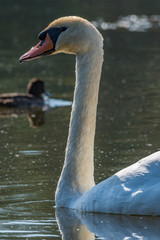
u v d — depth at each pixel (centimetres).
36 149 1586
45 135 1786
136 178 988
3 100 2456
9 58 3425
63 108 2297
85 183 1116
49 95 2481
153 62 3212
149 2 6225
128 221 973
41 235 969
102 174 1305
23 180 1278
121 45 3906
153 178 981
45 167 1385
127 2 6200
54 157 1486
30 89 2553
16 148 1606
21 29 4422
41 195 1180
